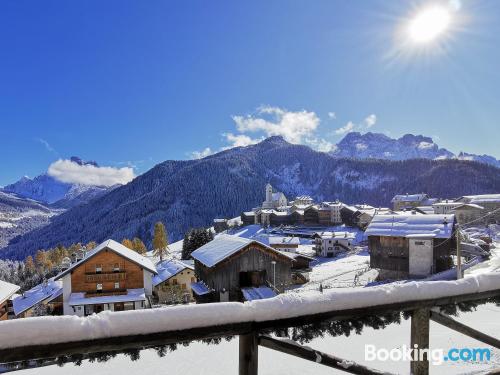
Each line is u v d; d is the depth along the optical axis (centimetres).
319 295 242
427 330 287
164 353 210
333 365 250
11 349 165
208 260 3039
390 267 3772
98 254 3366
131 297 3262
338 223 10112
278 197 15100
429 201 11981
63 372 680
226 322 211
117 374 669
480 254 4197
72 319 181
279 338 229
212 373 668
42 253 11256
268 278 2983
